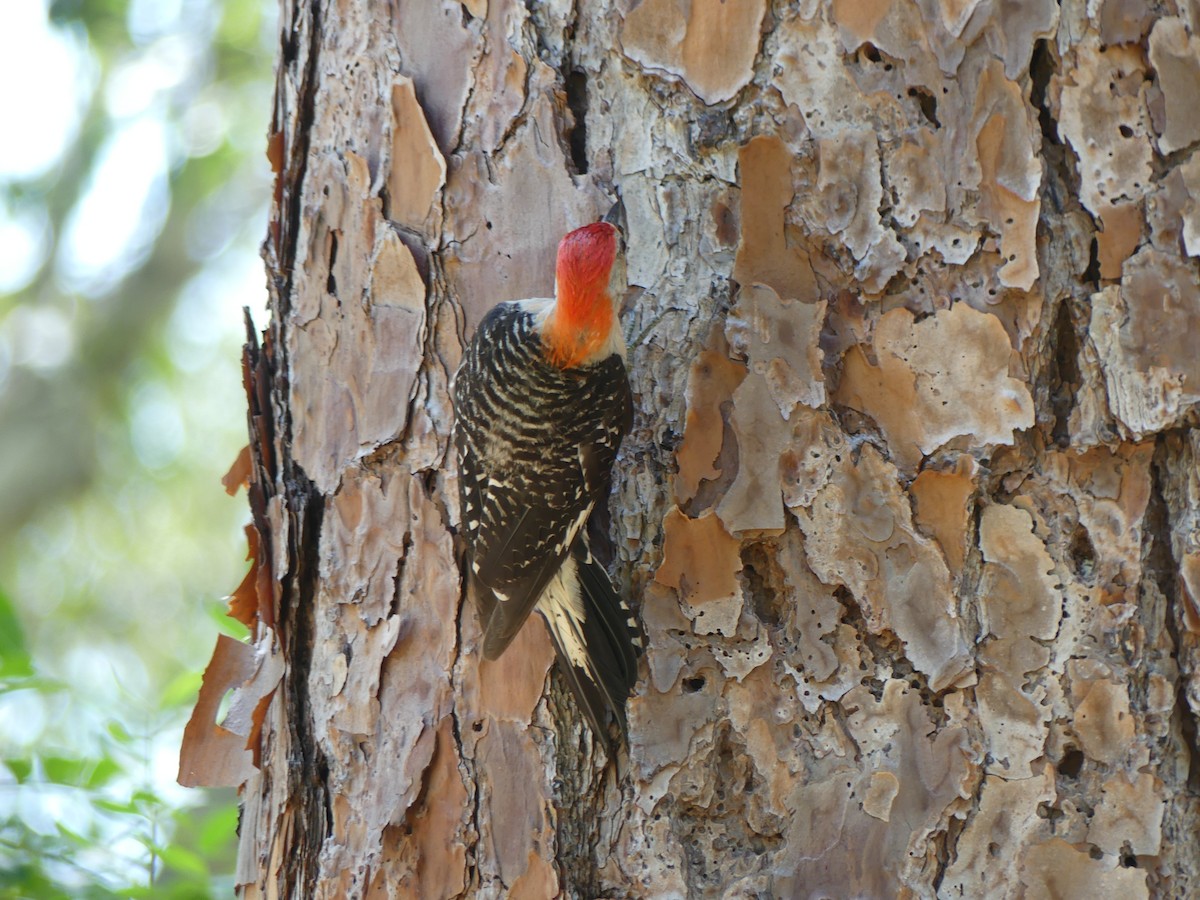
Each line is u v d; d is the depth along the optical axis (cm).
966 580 727
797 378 753
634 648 754
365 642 805
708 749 744
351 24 844
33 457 2442
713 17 781
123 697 1045
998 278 732
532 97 809
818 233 758
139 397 2586
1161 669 710
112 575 2555
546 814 746
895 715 724
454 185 817
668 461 778
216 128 2534
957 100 743
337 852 784
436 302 815
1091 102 736
